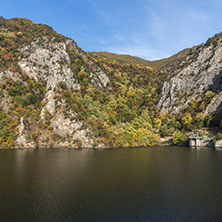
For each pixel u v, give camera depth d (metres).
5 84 121.19
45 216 30.33
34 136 103.88
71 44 193.50
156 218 30.17
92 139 108.50
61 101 119.25
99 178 50.00
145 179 49.69
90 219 29.61
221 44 189.25
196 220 29.73
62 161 69.00
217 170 59.06
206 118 141.75
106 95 161.75
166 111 181.50
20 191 40.31
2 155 78.25
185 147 120.81
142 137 131.12
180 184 45.94
